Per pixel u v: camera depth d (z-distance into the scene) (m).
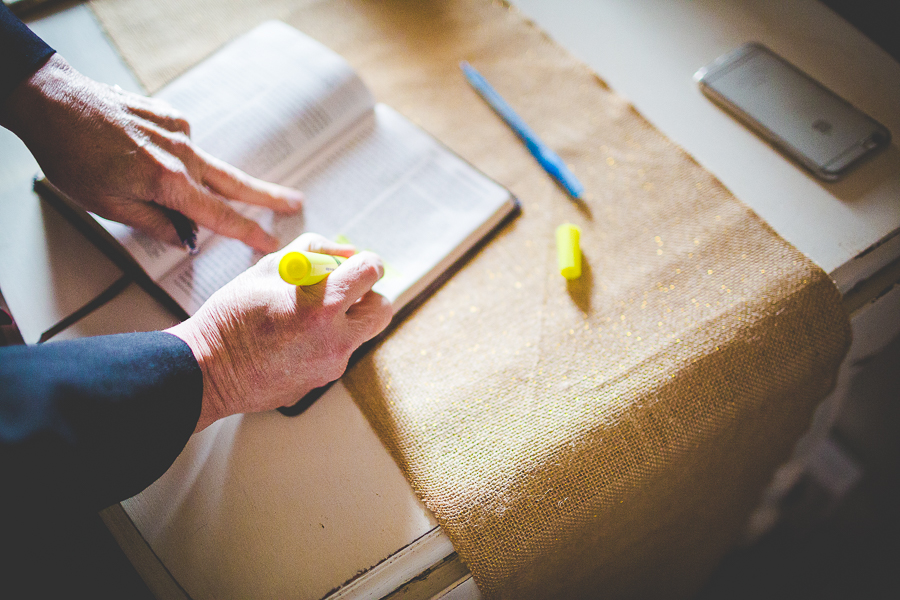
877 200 0.49
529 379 0.44
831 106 0.53
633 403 0.42
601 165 0.54
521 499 0.39
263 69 0.57
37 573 0.58
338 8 0.68
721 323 0.44
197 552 0.40
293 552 0.39
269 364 0.39
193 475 0.43
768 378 0.43
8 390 0.28
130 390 0.33
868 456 0.88
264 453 0.43
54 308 0.49
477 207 0.52
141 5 0.69
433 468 0.41
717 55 0.59
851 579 0.88
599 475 0.40
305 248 0.44
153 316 0.49
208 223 0.48
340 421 0.44
